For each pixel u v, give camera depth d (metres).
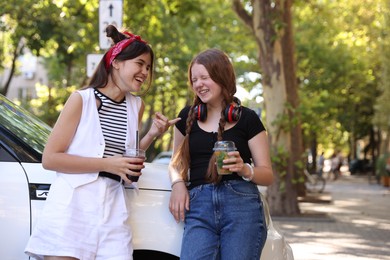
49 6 22.70
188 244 4.11
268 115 16.62
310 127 23.55
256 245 4.17
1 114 4.41
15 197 3.96
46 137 4.51
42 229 3.84
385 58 36.25
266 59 16.50
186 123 4.35
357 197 27.03
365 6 29.83
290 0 22.34
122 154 4.14
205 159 4.27
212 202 4.16
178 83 34.22
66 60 29.02
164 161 26.25
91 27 22.66
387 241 12.25
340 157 56.62
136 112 4.25
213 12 28.88
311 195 25.81
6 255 3.91
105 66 4.19
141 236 4.14
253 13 16.66
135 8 19.41
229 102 4.29
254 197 4.23
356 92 48.75
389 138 46.88
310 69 40.22
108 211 3.96
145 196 4.22
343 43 36.88
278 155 16.45
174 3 19.19
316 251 10.77
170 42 32.56
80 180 3.93
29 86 65.56
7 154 4.08
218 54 4.30
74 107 4.01
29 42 24.52
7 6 22.11
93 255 3.90
